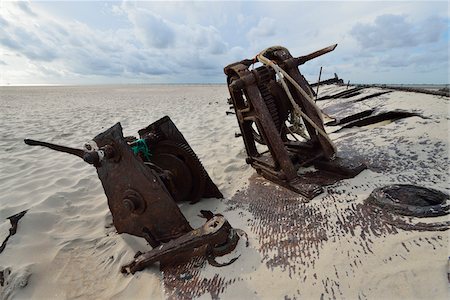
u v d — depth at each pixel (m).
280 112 3.15
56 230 2.84
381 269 1.54
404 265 1.52
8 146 5.89
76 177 4.09
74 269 2.29
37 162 4.81
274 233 2.11
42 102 17.12
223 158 4.56
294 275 1.67
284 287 1.61
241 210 2.66
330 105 7.16
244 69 2.92
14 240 2.57
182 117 9.48
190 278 1.90
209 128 7.21
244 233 2.20
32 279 2.18
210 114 9.83
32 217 2.89
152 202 2.29
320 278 1.60
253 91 2.86
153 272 2.08
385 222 1.89
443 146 2.81
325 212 2.21
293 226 2.13
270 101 3.02
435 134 3.10
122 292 1.98
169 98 19.66
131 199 2.35
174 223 2.25
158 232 2.34
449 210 1.85
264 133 2.89
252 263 1.86
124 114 10.91
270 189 2.92
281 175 2.84
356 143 3.51
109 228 2.85
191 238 1.99
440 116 3.58
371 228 1.87
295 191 2.66
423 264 1.49
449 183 2.21
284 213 2.36
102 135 2.38
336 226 2.00
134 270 2.12
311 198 2.46
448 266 1.44
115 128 2.30
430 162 2.60
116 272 2.22
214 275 1.86
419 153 2.81
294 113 3.16
